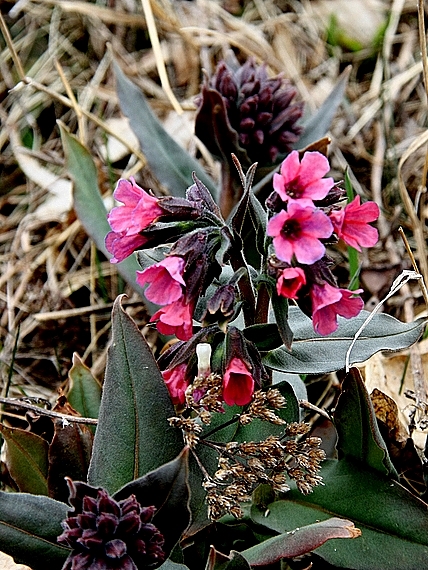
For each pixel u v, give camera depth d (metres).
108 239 0.14
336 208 0.14
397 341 0.15
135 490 0.12
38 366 0.24
